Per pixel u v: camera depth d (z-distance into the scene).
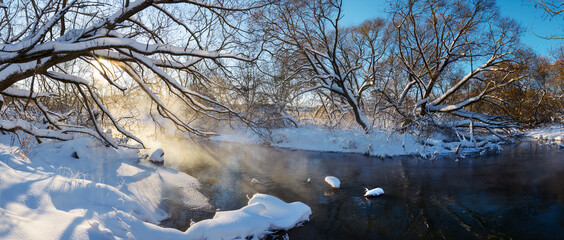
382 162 16.70
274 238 6.77
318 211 8.71
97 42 6.08
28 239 3.96
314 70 24.33
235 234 6.09
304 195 10.27
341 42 26.73
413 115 21.58
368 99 26.30
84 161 10.77
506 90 23.62
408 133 21.48
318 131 24.05
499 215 8.52
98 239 4.50
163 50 6.80
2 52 5.56
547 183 11.80
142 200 8.05
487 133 27.00
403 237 7.13
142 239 5.26
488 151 20.38
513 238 7.12
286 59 21.05
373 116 23.67
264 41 8.41
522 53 20.36
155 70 7.96
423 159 17.67
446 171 14.31
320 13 20.25
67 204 5.71
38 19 6.52
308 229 7.45
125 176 10.09
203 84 10.04
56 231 4.38
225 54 7.78
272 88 22.11
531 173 13.59
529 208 9.05
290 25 20.28
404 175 13.45
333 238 7.00
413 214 8.60
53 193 5.76
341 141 21.23
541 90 32.75
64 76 8.24
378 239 7.02
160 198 8.84
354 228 7.60
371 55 25.78
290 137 22.64
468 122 22.75
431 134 21.39
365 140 20.88
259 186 11.24
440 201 9.76
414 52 26.50
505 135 26.12
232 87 10.22
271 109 23.38
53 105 14.70
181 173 12.20
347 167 15.21
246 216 6.66
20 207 4.79
